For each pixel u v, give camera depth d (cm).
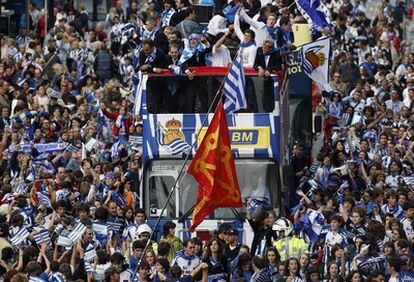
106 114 9238
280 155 7719
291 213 7881
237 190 6906
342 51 11088
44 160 8531
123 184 8075
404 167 8612
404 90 10131
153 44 7831
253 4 8212
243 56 7775
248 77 7725
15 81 10712
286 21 8006
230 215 7625
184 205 7669
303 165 8812
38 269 6400
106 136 9375
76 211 7144
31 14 12338
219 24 8112
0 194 8125
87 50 11294
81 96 9962
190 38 7812
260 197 7675
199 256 6925
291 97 9162
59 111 9462
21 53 11056
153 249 6962
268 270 6744
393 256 6625
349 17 12481
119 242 7450
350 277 6506
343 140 8994
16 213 7294
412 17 12269
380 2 13850
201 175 6881
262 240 7325
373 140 9144
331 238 7138
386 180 8581
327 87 8694
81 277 6806
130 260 7094
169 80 7762
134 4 12506
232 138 7706
